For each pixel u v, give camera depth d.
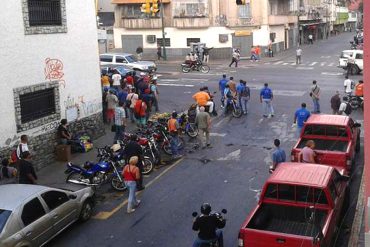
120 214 12.83
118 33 55.91
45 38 17.03
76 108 18.97
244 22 51.62
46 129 17.22
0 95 15.09
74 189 12.34
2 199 10.30
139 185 14.37
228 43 52.31
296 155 14.32
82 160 17.61
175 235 11.48
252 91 30.03
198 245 9.45
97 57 20.27
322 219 10.02
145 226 12.04
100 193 14.41
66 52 18.22
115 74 29.84
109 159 14.79
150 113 24.31
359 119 22.23
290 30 63.72
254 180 15.00
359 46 54.91
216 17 51.94
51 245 11.15
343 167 13.69
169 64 48.53
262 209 10.31
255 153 17.80
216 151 18.27
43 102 17.30
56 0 17.72
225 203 13.24
